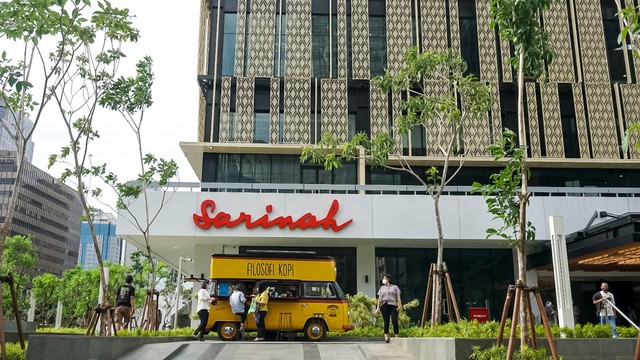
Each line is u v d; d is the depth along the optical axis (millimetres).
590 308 29031
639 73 31188
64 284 55500
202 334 17547
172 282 50438
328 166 19047
